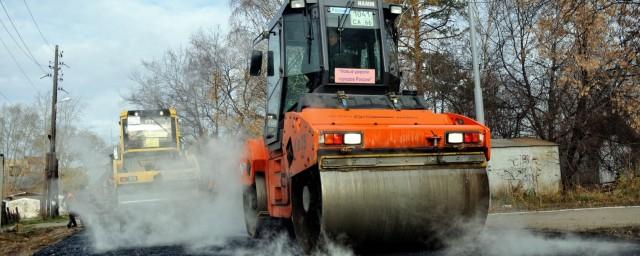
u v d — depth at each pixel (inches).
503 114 979.9
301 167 282.8
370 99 312.7
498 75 952.3
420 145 276.4
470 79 999.6
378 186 269.1
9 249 542.3
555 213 546.0
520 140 906.1
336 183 264.2
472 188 281.1
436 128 279.0
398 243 282.5
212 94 1393.9
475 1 974.4
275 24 385.4
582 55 722.2
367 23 344.5
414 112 307.1
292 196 303.0
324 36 335.3
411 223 274.4
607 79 742.5
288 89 354.9
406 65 1004.6
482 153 285.4
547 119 887.1
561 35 756.6
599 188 791.7
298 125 290.4
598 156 873.5
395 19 359.3
